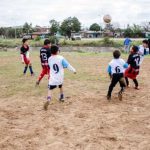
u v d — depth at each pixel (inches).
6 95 408.2
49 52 446.9
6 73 605.0
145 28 3016.7
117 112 325.4
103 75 568.4
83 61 840.3
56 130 273.9
